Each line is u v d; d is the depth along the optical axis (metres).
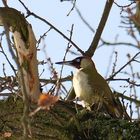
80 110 11.20
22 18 10.23
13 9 10.19
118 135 10.27
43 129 10.41
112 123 10.44
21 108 10.55
